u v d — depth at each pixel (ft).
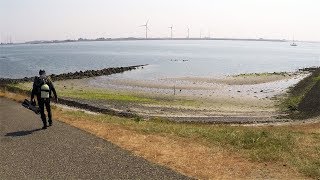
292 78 275.39
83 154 35.09
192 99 169.48
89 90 196.24
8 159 32.78
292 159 38.29
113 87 216.74
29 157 33.60
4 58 609.83
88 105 128.26
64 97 151.12
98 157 34.22
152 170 30.76
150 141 43.34
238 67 412.16
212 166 34.22
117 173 29.66
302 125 100.01
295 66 442.91
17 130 46.06
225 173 32.22
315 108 130.62
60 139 41.16
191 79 264.52
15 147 37.22
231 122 109.91
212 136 50.57
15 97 88.17
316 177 32.17
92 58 601.21
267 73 310.86
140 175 29.32
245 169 33.83
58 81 246.47
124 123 59.72
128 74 310.65
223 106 149.69
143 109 134.41
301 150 45.37
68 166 31.14
